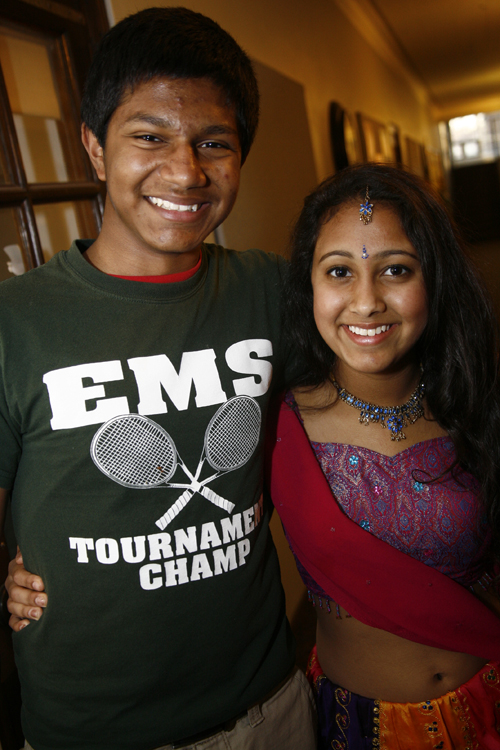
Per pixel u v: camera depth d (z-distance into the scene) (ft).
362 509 3.54
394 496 3.52
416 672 3.51
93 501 2.95
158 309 3.10
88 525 2.96
